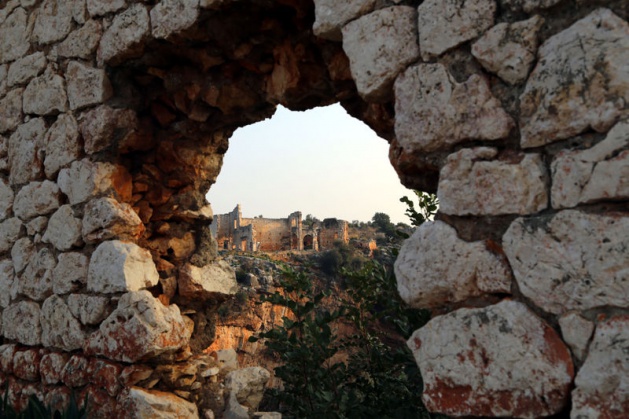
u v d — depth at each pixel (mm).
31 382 4590
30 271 4691
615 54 2188
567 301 2227
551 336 2256
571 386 2191
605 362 2111
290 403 4988
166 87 4348
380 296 5309
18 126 4930
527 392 2279
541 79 2361
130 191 4527
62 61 4590
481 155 2496
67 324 4332
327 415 4457
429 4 2676
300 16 3441
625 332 2086
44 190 4621
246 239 44594
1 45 5172
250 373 4910
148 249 4695
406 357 4805
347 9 2920
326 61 3502
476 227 2518
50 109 4605
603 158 2191
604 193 2176
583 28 2266
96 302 4121
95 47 4301
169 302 4758
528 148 2393
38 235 4691
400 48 2750
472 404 2414
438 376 2518
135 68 4262
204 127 4582
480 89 2520
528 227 2348
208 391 4527
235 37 3775
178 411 4008
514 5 2457
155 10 3854
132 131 4336
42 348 4566
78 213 4371
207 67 4074
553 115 2316
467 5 2568
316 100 4023
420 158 2721
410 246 2680
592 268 2178
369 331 5586
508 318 2352
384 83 2801
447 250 2553
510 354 2328
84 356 4215
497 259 2416
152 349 3828
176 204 4824
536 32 2395
